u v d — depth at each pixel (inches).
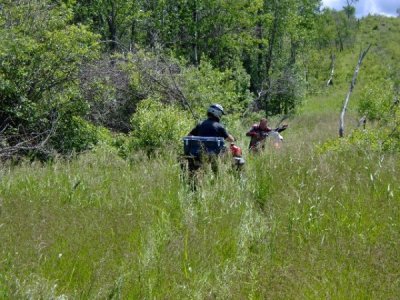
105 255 255.3
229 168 383.9
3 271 229.1
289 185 352.8
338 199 325.4
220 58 1531.7
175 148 587.2
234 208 329.1
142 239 268.1
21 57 647.1
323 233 282.0
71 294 220.7
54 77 685.9
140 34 1486.2
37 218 304.3
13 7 681.0
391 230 275.4
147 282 229.3
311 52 2417.6
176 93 829.8
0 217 304.0
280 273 231.6
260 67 1745.8
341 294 211.5
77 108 694.5
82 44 719.1
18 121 658.2
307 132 1026.1
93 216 309.4
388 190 329.1
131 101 814.5
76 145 673.6
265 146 539.8
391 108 664.4
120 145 677.3
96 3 1310.3
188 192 373.4
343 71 2600.9
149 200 347.6
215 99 875.4
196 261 252.2
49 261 247.3
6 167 509.4
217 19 1462.8
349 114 1416.1
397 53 3002.0
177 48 1439.5
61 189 381.7
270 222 303.9
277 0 1680.6
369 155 417.1
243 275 241.3
